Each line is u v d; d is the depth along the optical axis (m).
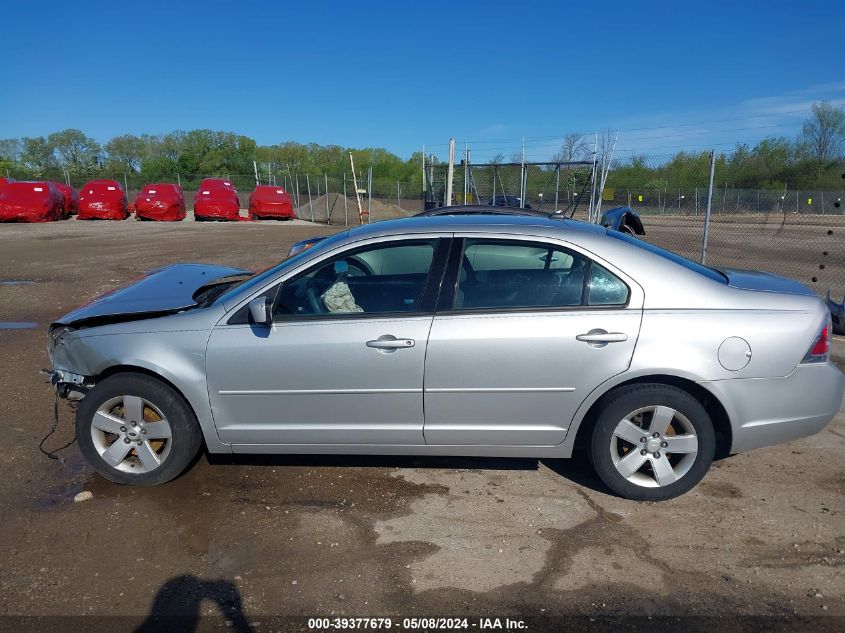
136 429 4.09
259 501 4.00
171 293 4.53
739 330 3.69
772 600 3.07
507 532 3.65
